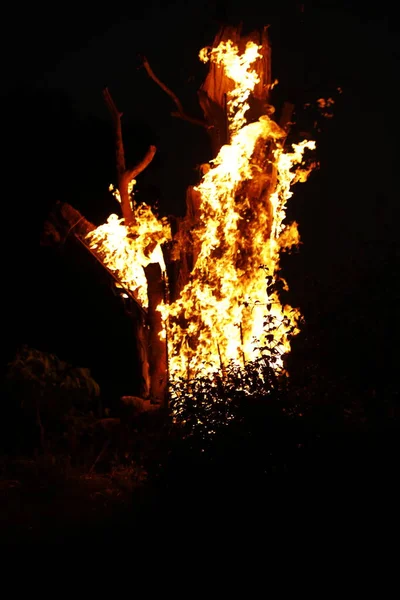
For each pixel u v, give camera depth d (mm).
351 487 5266
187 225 9984
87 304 15773
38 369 9602
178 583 5355
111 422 9523
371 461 5316
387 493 5219
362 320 5926
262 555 5336
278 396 5695
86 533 6406
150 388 10211
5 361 15469
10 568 5785
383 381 5797
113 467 8617
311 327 6047
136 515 6449
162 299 10047
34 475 8305
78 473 8609
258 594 5125
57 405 9438
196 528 5625
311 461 5434
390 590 4965
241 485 5516
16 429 9539
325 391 5746
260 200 9586
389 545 5117
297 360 6012
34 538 6449
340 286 6070
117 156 10305
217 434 5785
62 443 9492
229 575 5336
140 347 10539
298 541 5285
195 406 6250
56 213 10094
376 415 5594
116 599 5203
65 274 15602
